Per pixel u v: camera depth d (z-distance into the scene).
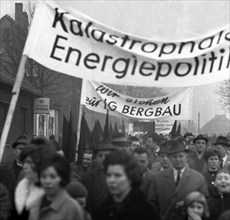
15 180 7.11
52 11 5.98
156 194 6.81
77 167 8.11
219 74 6.07
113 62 6.06
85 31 6.02
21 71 5.64
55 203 4.07
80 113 10.95
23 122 22.98
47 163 4.05
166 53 6.07
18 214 4.52
